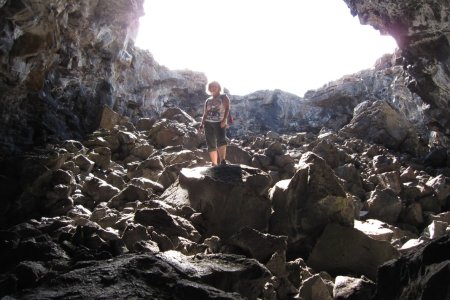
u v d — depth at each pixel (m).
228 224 5.02
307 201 4.70
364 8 9.49
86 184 5.85
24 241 3.50
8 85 7.50
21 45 7.29
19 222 5.00
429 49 8.59
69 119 10.27
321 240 4.47
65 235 3.84
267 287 3.37
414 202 6.75
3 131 7.62
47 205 5.20
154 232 4.03
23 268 2.91
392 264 2.58
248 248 3.94
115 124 11.10
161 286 2.76
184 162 7.13
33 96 8.74
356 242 4.39
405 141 13.20
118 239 3.61
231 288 3.06
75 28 9.80
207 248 4.05
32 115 8.81
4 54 6.77
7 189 5.26
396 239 5.09
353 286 3.26
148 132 11.06
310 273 3.97
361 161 10.09
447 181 7.42
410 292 2.28
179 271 2.98
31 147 8.02
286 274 3.67
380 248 4.34
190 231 4.55
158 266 3.00
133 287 2.68
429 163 10.62
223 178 5.37
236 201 5.07
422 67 9.21
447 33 7.84
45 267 3.14
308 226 4.68
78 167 6.57
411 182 7.77
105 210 4.91
